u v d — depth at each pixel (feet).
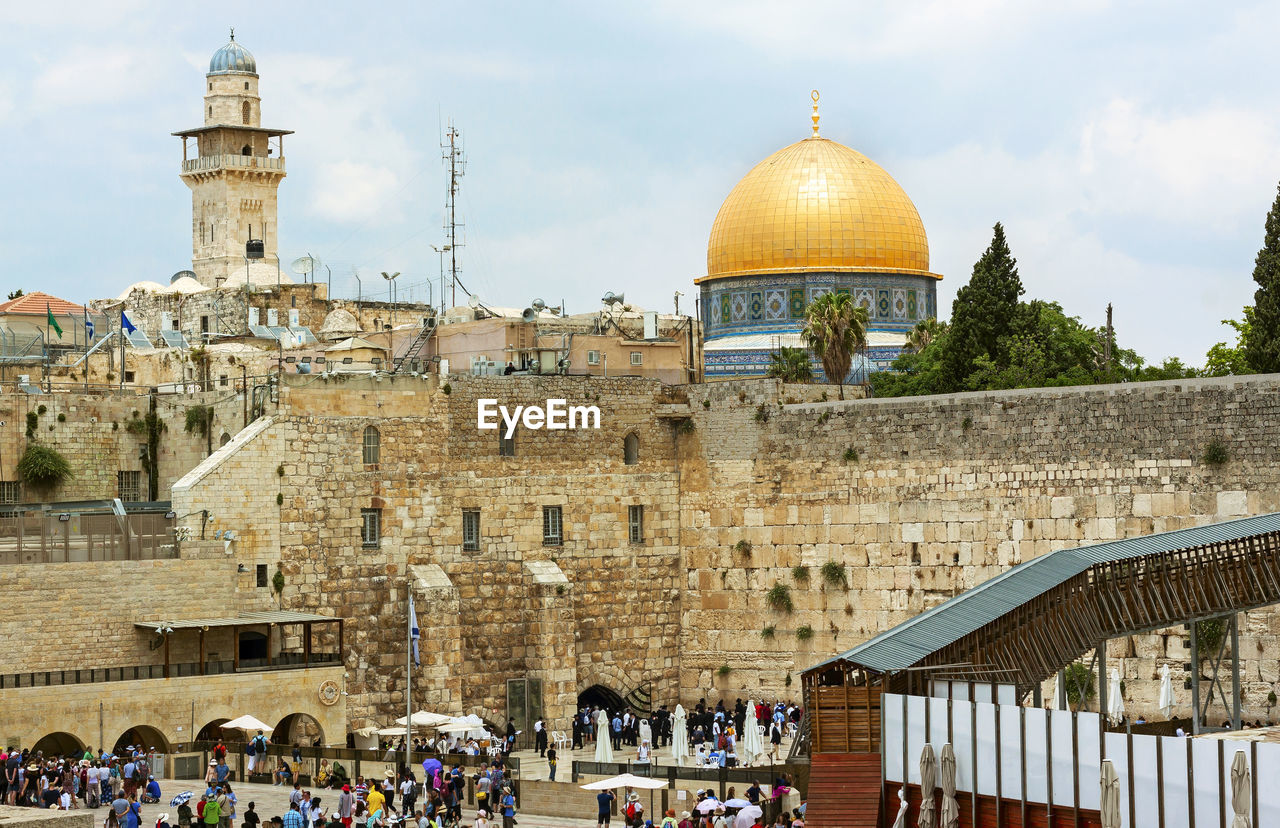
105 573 266.16
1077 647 218.38
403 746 291.79
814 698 193.88
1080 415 290.15
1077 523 289.74
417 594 304.71
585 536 326.44
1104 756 168.66
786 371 417.08
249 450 290.56
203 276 557.33
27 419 311.47
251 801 219.00
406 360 366.02
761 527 325.21
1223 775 161.68
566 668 317.83
